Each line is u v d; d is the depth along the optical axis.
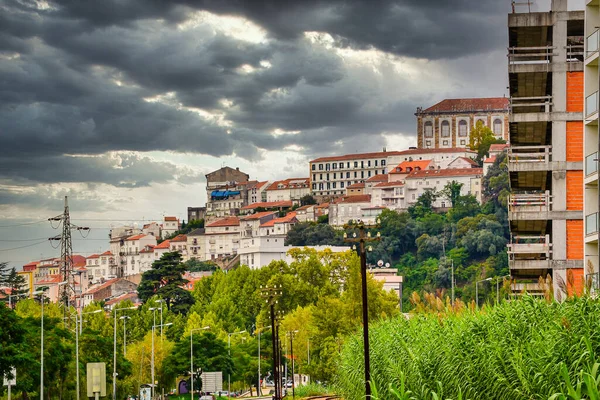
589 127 75.62
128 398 171.75
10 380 99.62
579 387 37.88
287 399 159.62
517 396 44.19
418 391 52.56
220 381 195.50
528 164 95.06
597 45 73.25
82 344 153.12
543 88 104.44
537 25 95.81
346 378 85.19
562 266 93.75
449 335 53.53
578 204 94.00
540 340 45.09
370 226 65.19
